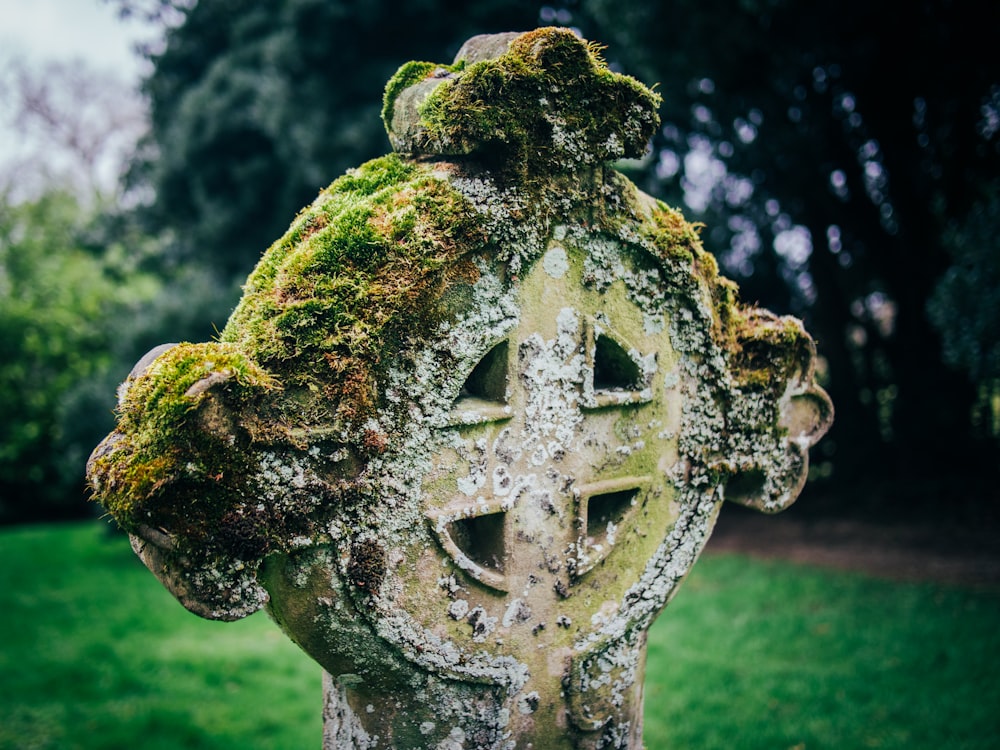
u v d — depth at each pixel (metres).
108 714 3.94
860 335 10.22
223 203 8.10
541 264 1.74
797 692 3.96
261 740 3.66
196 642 5.14
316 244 1.54
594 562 1.85
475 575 1.67
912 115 7.51
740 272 8.72
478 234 1.63
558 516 1.80
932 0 6.53
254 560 1.42
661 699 3.97
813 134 7.48
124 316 8.98
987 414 8.50
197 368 1.37
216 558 1.39
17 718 3.90
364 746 1.70
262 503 1.42
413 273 1.56
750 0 6.14
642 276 1.88
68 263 12.70
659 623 5.17
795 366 2.16
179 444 1.34
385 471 1.55
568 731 1.87
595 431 1.85
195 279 8.59
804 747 3.39
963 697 3.76
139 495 1.33
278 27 7.75
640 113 1.78
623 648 1.95
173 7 8.53
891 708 3.71
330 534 1.50
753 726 3.62
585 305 1.81
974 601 5.30
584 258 1.80
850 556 6.94
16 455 10.67
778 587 5.90
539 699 1.81
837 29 6.64
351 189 1.75
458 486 1.65
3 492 10.90
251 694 4.21
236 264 8.43
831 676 4.14
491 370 1.74
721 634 4.90
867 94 7.36
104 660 4.76
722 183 8.41
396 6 6.93
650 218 1.89
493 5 6.95
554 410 1.78
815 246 8.50
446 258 1.60
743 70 6.88
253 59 7.95
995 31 6.55
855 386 8.77
